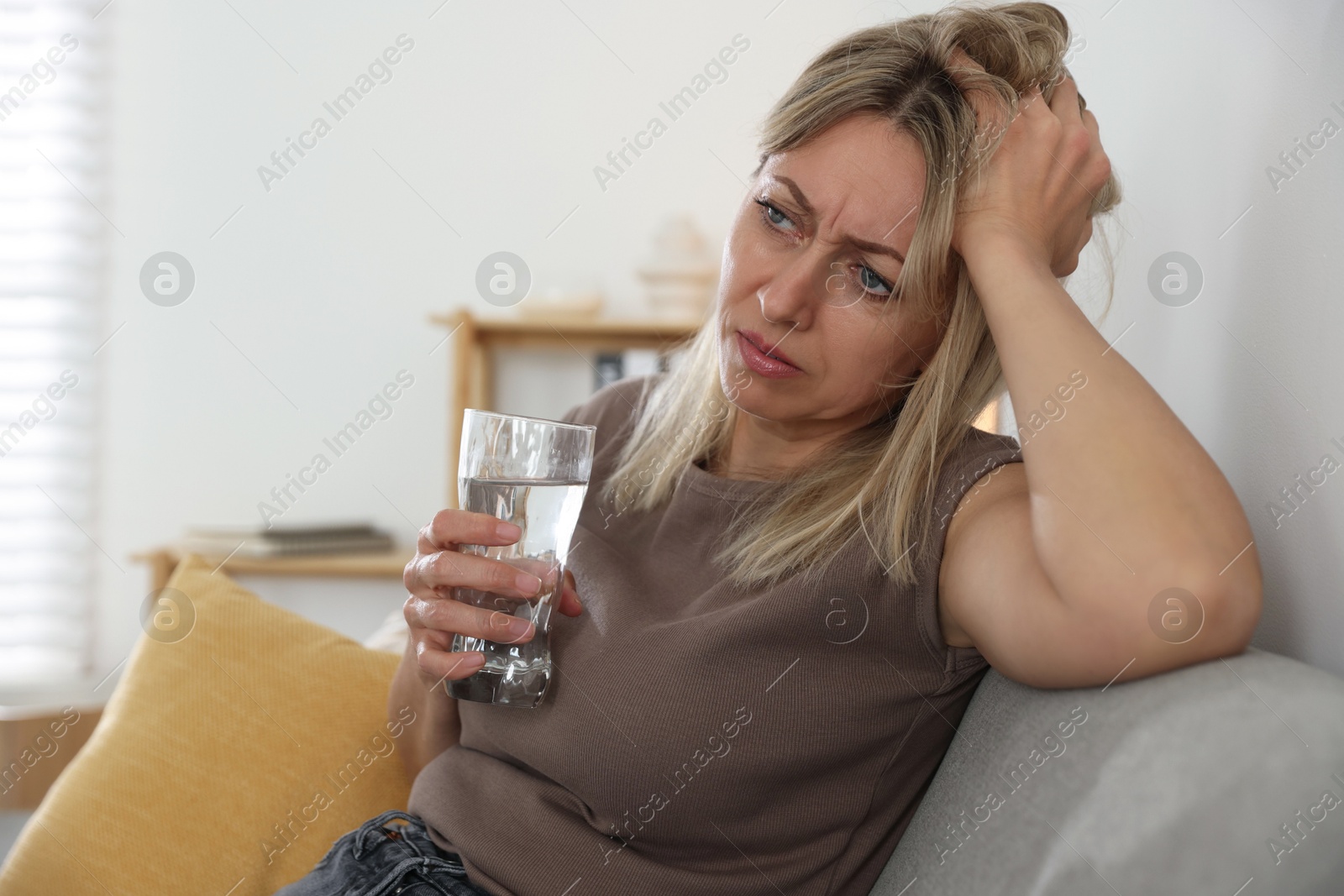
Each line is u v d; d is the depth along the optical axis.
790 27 2.64
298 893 0.86
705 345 1.04
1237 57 0.90
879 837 0.86
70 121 2.72
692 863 0.84
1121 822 0.62
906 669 0.82
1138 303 1.12
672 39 2.66
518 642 0.80
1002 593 0.72
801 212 0.83
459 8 2.70
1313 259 0.77
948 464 0.82
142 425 2.73
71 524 2.71
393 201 2.71
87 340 2.72
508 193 2.70
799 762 0.81
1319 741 0.57
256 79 2.71
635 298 2.69
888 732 0.83
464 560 0.80
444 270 2.71
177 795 1.14
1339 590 0.73
